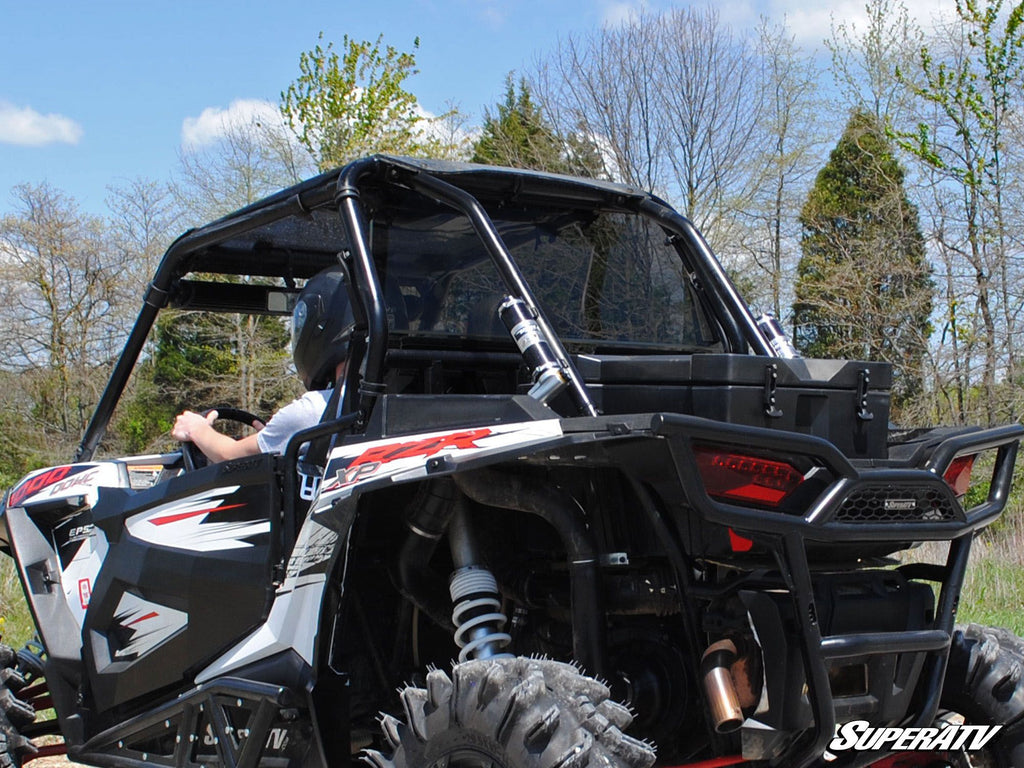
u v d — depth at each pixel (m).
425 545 3.23
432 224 3.52
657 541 3.08
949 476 3.08
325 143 22.45
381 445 2.93
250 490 3.38
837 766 3.04
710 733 3.09
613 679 3.17
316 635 3.05
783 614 2.74
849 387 3.02
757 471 2.63
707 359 2.86
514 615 3.47
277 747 3.26
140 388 28.31
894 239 19.61
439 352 3.50
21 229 28.06
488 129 23.75
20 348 28.53
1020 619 7.28
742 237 22.83
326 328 3.63
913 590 3.02
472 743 2.57
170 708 3.51
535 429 2.66
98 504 3.95
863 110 20.23
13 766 4.12
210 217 26.44
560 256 3.85
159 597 3.63
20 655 4.55
